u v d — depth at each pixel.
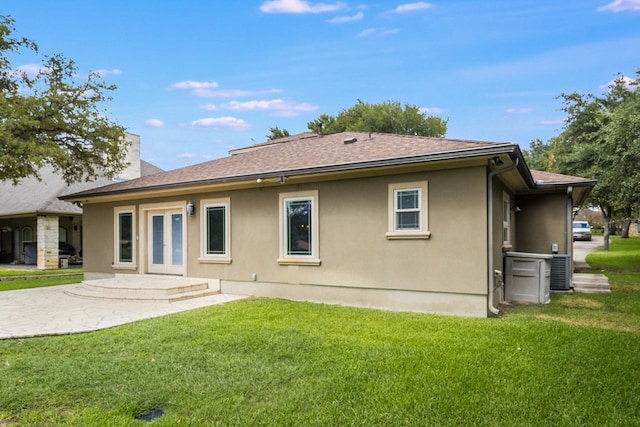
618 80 17.64
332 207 9.13
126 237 12.73
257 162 11.45
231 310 8.22
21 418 3.69
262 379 4.54
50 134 16.42
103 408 3.88
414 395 4.04
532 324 6.73
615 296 9.70
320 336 6.17
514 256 9.23
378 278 8.52
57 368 4.93
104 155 20.25
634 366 4.81
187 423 3.54
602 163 16.62
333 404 3.88
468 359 5.04
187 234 11.44
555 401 3.92
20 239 25.83
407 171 8.21
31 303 9.54
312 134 18.00
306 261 9.38
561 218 11.73
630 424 3.51
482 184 7.51
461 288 7.65
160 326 6.92
